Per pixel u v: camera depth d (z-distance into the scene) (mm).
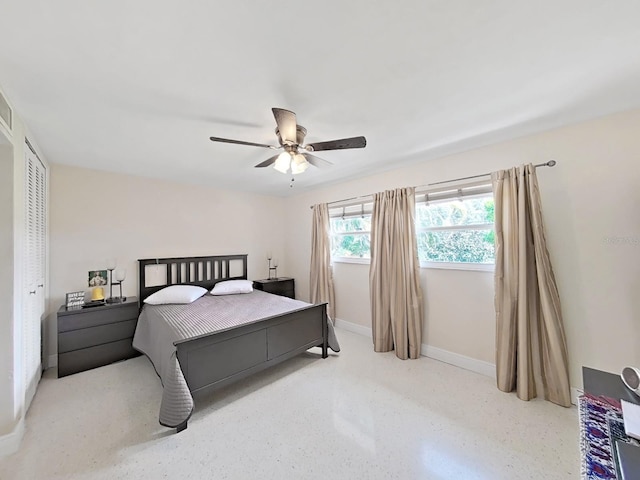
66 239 2916
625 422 978
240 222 4414
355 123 2020
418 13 1064
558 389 2041
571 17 1089
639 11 1054
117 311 2906
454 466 1513
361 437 1741
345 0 1004
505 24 1123
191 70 1388
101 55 1260
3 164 1680
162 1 990
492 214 2568
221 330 2113
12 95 1574
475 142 2416
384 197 3158
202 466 1525
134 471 1489
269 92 1600
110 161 2814
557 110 1857
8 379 1647
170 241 3680
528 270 2172
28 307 2047
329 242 4023
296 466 1523
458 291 2738
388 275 3092
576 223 2059
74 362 2627
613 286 1922
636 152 1836
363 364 2795
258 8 1028
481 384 2381
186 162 2867
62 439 1728
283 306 2922
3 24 1064
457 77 1487
